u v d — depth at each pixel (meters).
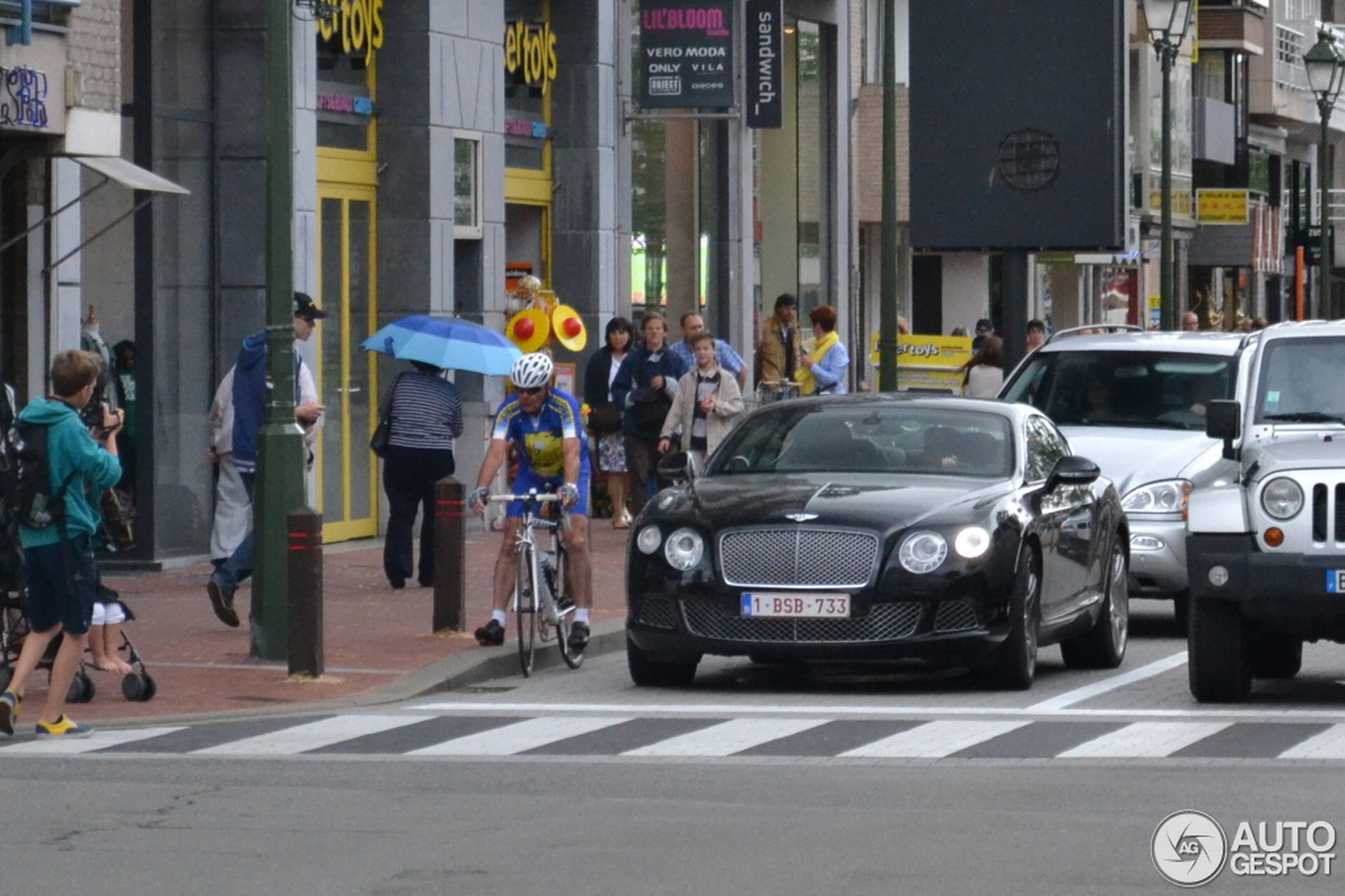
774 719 44.69
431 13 82.38
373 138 82.56
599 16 94.69
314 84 75.50
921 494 48.88
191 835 32.19
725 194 109.25
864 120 139.12
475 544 81.44
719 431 76.44
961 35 90.44
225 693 47.75
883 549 47.25
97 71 63.09
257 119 73.62
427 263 82.56
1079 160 89.56
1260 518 45.41
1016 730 42.97
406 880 29.11
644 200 102.94
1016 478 50.75
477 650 53.34
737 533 47.84
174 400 72.38
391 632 56.84
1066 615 51.44
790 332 96.56
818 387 86.75
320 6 72.75
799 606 47.25
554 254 95.25
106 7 63.38
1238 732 42.41
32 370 65.56
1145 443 62.81
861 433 52.28
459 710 46.41
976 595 47.31
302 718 45.28
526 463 53.44
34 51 60.59
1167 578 60.72
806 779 37.19
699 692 49.31
